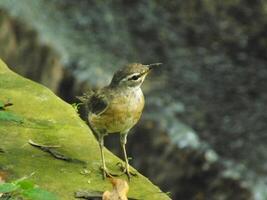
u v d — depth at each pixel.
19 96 10.41
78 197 8.39
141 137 14.30
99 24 18.34
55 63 15.94
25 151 9.16
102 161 9.02
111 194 8.41
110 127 9.05
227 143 15.99
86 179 8.77
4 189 7.76
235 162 15.50
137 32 18.38
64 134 9.66
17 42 16.47
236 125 16.42
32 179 8.58
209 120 16.39
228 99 16.95
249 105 16.86
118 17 18.62
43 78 15.94
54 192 8.40
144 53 17.97
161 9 18.56
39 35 16.38
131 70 8.85
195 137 14.77
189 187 13.99
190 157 14.18
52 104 10.32
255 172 15.25
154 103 16.02
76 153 9.28
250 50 17.70
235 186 14.11
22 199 8.00
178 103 16.47
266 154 15.80
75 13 18.41
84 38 17.69
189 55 17.86
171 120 15.15
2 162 8.83
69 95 15.56
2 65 11.51
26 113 10.05
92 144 9.56
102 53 17.36
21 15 16.70
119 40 18.09
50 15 17.88
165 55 17.92
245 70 17.48
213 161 14.26
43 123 9.86
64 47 16.44
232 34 17.91
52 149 9.27
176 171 14.07
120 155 14.18
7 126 9.66
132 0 18.80
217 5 18.11
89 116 9.20
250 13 17.80
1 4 16.89
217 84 17.25
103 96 8.92
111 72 16.28
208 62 17.69
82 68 15.88
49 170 8.82
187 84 17.12
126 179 9.03
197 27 18.19
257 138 16.23
